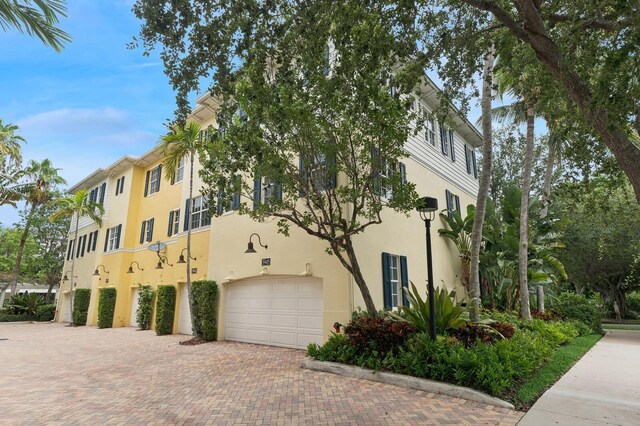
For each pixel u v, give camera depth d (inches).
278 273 408.5
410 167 475.5
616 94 160.1
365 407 201.3
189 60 200.8
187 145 498.0
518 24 209.2
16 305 940.0
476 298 312.7
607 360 311.4
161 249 618.2
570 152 287.3
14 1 201.0
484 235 509.4
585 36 217.0
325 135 293.4
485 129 352.5
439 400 208.4
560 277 744.3
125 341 497.7
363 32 223.9
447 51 256.8
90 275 826.8
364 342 281.0
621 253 653.3
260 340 431.2
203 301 475.8
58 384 270.4
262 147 282.0
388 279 390.3
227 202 307.0
